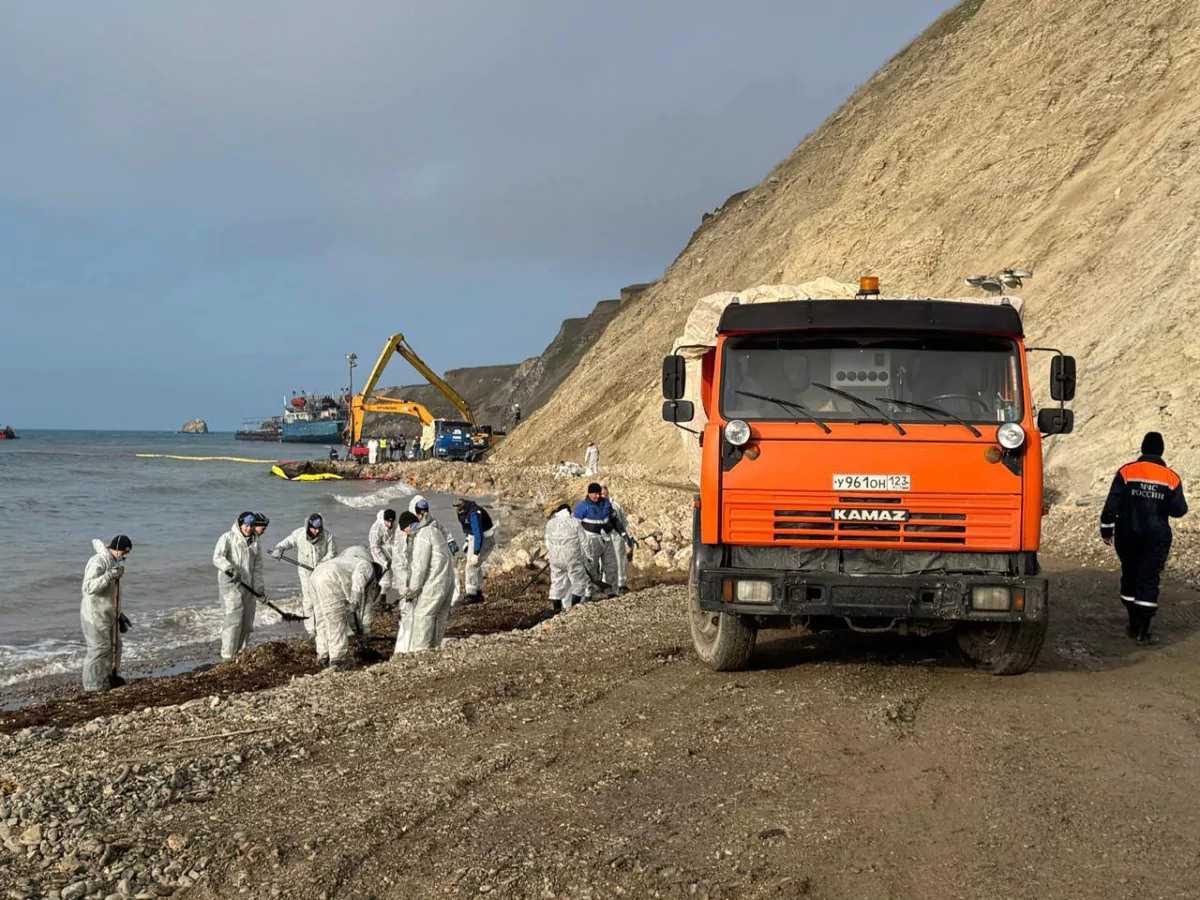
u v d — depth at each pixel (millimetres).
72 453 97688
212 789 5332
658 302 56031
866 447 6609
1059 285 23578
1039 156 29469
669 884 3973
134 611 15031
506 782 5285
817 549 6691
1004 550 6531
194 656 12227
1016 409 6668
